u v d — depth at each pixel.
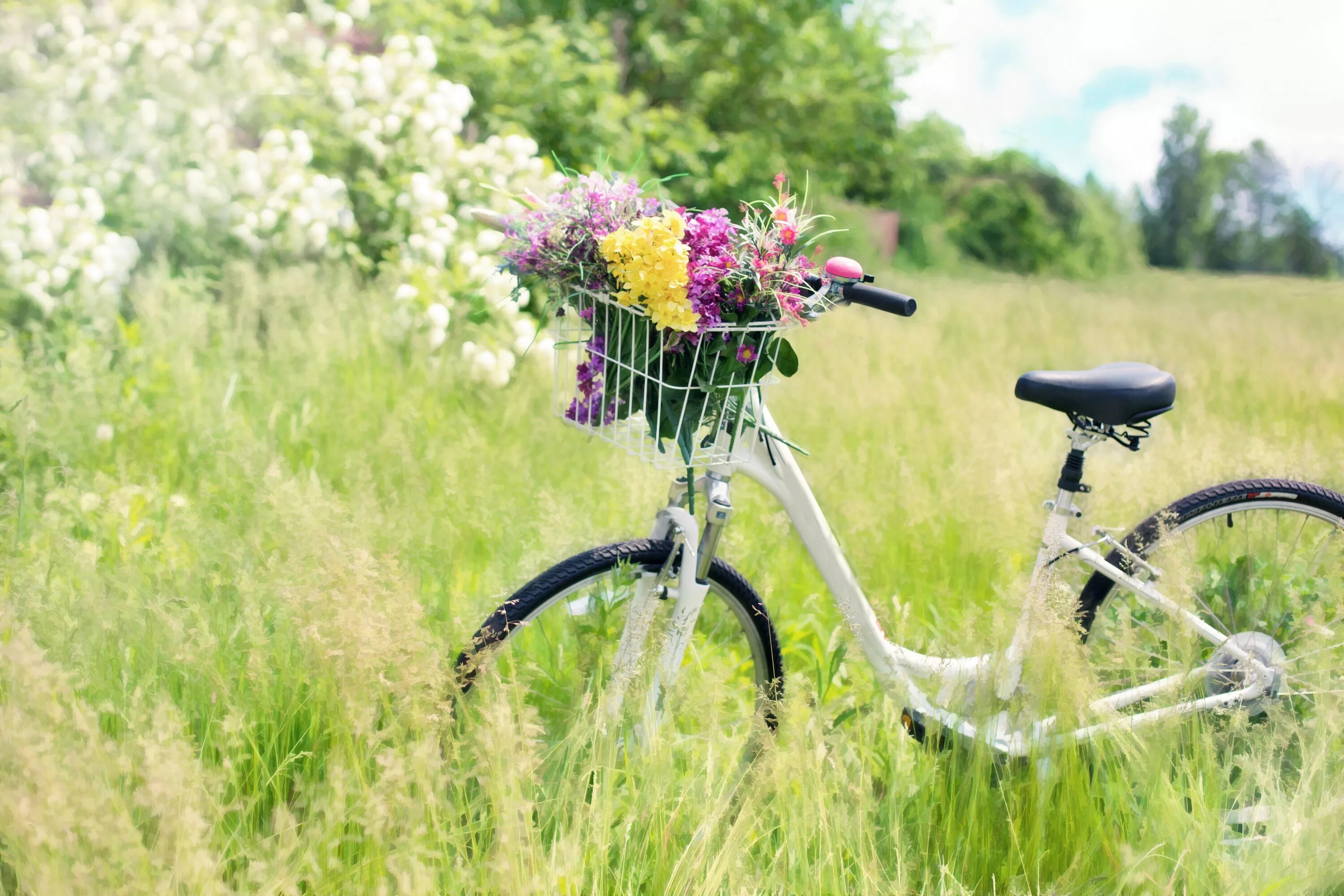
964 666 2.58
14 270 4.58
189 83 5.85
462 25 8.49
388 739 2.27
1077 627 2.44
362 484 3.47
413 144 6.16
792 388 5.57
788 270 2.03
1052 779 2.36
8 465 3.54
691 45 12.52
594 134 8.70
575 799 2.13
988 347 7.84
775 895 2.14
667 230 1.96
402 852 1.90
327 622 2.25
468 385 5.10
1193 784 2.37
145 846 1.94
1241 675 2.60
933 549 3.79
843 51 14.44
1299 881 2.13
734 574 2.53
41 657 1.99
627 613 2.45
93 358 4.35
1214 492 2.68
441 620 2.85
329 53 6.60
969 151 26.95
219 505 3.52
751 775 2.36
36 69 5.71
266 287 5.27
